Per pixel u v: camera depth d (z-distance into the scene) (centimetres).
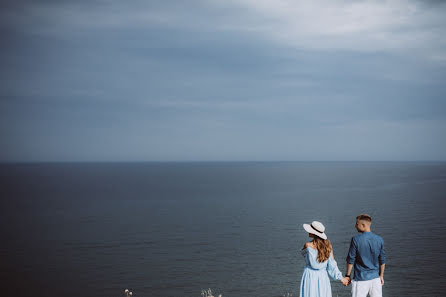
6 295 4516
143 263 5838
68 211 11812
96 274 5300
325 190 17738
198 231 8512
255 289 4441
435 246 6381
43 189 19450
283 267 5450
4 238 7894
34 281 5050
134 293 4425
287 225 9150
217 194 16688
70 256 6388
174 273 5234
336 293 4106
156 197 15638
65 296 4425
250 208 12138
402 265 5200
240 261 5841
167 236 8006
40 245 7238
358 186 19775
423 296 4003
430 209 10981
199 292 4375
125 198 15225
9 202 14088
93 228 8956
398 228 8150
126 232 8456
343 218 9819
